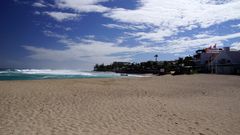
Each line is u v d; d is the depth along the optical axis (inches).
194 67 2854.3
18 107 392.5
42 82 866.8
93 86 786.8
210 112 402.3
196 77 1501.0
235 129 300.4
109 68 7253.9
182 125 314.8
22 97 490.9
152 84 949.8
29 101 450.6
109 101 491.2
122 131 280.2
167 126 308.2
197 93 677.9
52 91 606.2
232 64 2337.6
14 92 552.7
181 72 2322.8
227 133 283.4
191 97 592.1
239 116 374.3
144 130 287.4
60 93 577.6
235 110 422.3
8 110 367.6
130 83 977.5
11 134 254.7
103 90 683.4
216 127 308.3
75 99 499.5
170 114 380.8
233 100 545.0
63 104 436.8
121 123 316.8
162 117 358.0
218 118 358.6
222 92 706.2
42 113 357.1
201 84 987.3
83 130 278.4
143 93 648.4
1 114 340.8
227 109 431.2
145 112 391.2
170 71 2977.4
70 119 328.2
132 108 422.9
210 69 2620.6
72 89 673.0
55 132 266.8
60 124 300.5
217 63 2492.6
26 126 286.4
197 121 338.3
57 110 382.6
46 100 470.3
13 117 326.6
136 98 548.7
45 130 273.0
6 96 492.4
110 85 852.6
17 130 269.4
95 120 328.5
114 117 350.0
